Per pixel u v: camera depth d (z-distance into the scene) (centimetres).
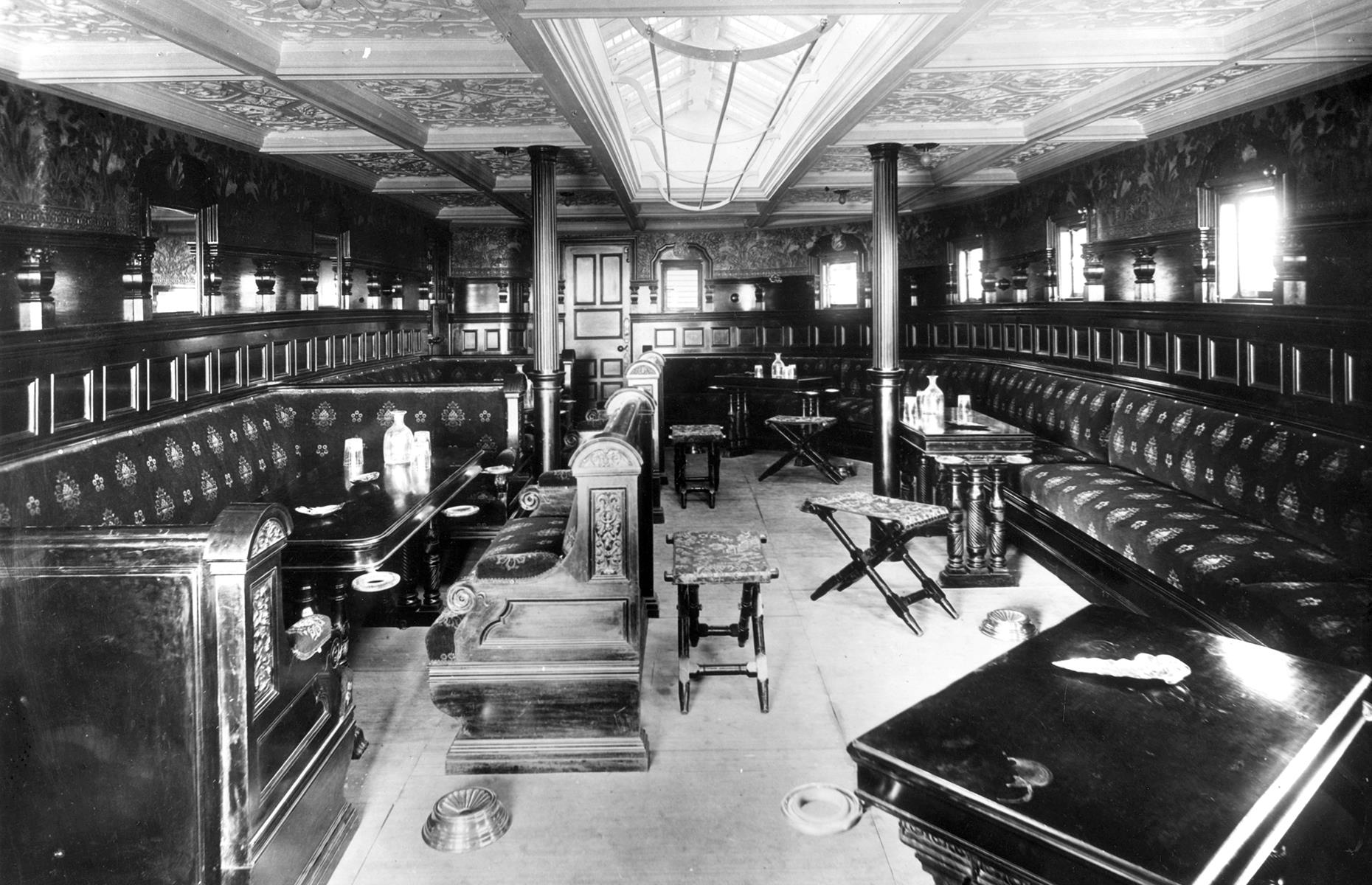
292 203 717
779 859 270
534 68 442
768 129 627
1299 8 390
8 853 217
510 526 426
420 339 1079
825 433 1096
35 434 390
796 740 352
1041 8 402
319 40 425
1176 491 546
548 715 332
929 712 219
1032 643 267
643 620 446
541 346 688
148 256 504
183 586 218
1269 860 247
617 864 269
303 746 257
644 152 937
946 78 509
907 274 1092
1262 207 556
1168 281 647
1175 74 471
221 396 575
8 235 395
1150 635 272
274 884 235
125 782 220
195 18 365
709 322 1251
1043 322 841
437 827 282
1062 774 189
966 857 191
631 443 362
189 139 552
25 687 216
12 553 216
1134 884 156
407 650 459
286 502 423
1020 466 657
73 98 434
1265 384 511
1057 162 757
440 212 1111
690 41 674
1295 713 217
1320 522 413
